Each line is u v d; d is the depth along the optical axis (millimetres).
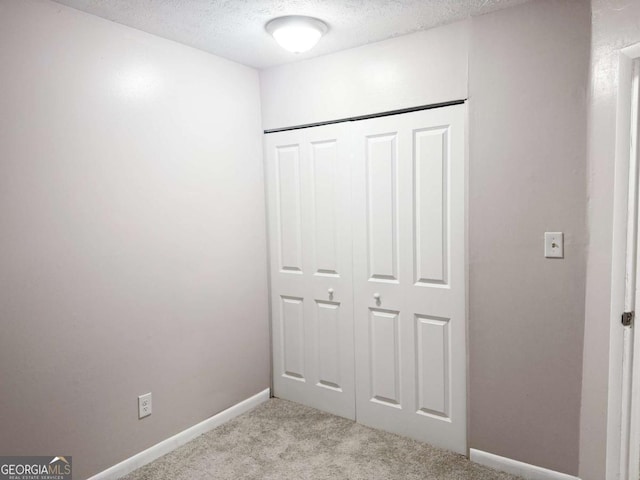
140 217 2227
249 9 1981
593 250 1862
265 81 2881
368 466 2217
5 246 1741
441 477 2121
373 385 2600
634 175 1685
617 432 1777
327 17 2092
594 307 1865
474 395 2234
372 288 2551
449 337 2324
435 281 2346
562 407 2004
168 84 2342
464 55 2154
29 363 1827
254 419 2736
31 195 1812
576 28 1869
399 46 2340
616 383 1768
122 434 2176
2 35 1708
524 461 2115
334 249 2684
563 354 1986
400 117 2381
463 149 2211
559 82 1924
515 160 2049
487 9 2037
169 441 2387
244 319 2834
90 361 2037
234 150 2734
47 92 1851
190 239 2480
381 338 2545
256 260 2912
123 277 2160
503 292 2121
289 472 2178
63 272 1927
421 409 2443
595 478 1898
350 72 2521
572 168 1918
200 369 2557
